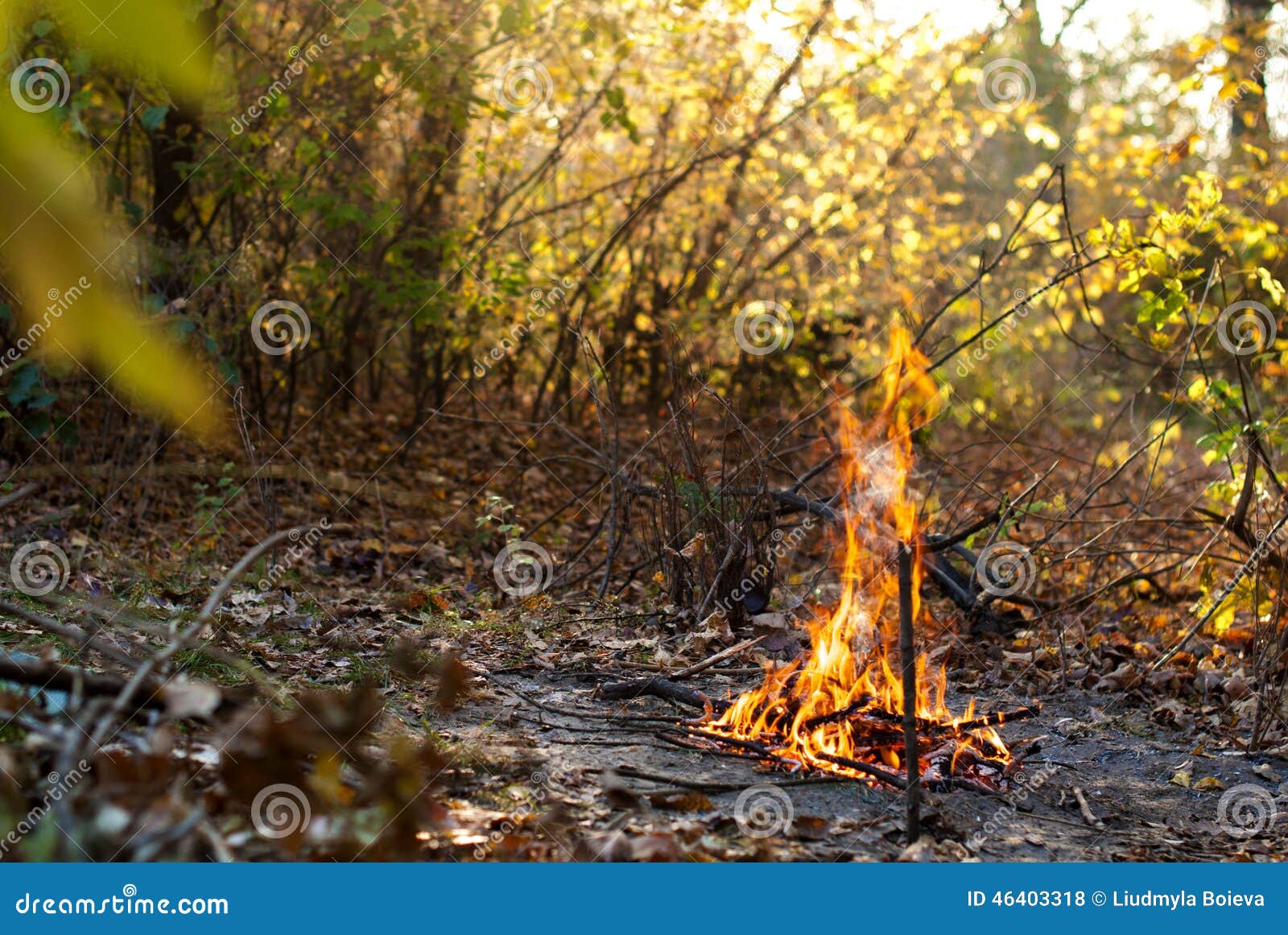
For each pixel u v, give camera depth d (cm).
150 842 233
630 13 1061
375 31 870
